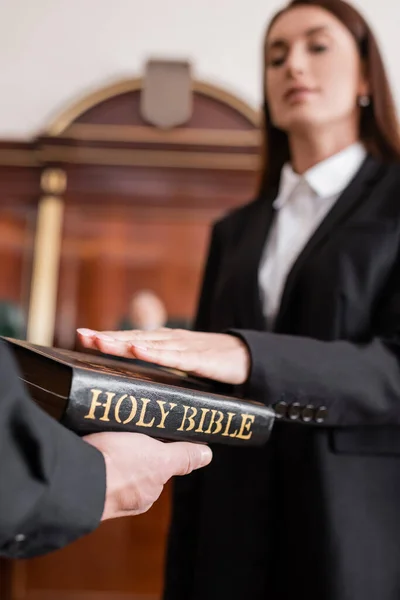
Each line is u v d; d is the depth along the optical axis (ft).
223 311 2.57
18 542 1.18
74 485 1.20
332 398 1.96
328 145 2.65
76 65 8.61
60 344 7.19
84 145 7.44
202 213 7.41
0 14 8.72
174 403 1.48
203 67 8.54
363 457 2.12
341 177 2.58
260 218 2.75
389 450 2.11
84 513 1.21
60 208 7.43
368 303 2.23
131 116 7.50
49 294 7.25
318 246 2.36
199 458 1.49
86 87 8.55
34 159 7.50
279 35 2.61
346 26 2.59
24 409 1.14
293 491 2.15
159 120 7.44
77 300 7.30
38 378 1.39
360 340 2.21
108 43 8.66
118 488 1.31
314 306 2.26
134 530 6.59
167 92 7.50
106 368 1.57
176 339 1.84
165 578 2.50
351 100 2.59
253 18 8.65
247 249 2.63
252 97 8.47
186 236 7.41
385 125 2.73
